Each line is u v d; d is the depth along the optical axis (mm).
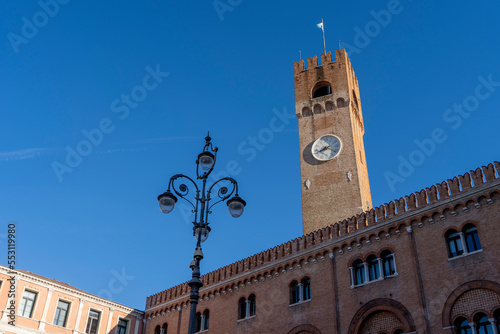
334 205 56781
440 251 36969
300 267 46156
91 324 56344
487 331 32875
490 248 34438
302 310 43844
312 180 60156
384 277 39594
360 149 64562
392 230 40719
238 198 24719
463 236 36375
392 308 37750
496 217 35031
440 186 39125
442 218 37969
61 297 54406
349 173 58281
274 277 47969
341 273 42688
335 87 66250
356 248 42688
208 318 52781
